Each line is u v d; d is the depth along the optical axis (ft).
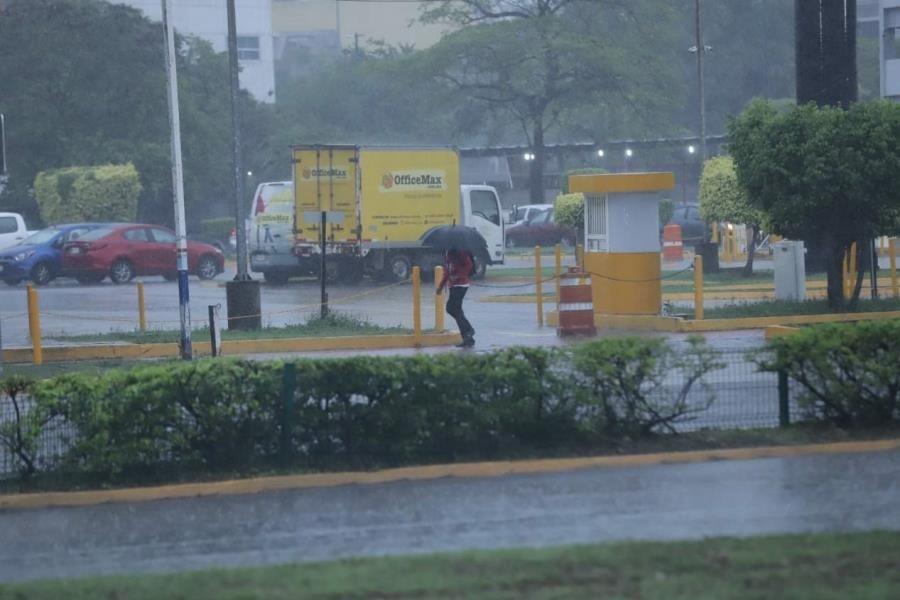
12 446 90.27
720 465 91.15
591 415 95.76
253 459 91.76
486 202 297.94
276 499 85.61
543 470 91.25
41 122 436.76
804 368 98.94
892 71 378.12
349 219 281.13
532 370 94.43
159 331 178.60
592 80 469.57
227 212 547.08
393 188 284.00
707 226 344.69
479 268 290.35
